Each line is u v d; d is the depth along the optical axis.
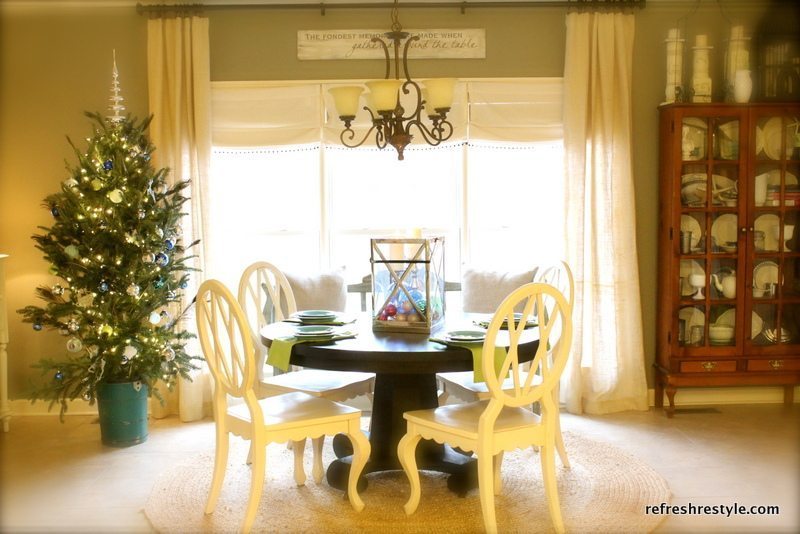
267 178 5.00
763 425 4.55
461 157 4.98
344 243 5.06
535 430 3.13
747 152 4.63
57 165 4.81
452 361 3.12
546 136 4.90
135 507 3.43
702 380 4.70
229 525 3.23
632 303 4.84
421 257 3.41
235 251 5.04
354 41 4.83
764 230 4.72
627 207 4.80
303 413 3.27
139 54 4.79
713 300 4.69
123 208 4.12
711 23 4.86
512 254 5.07
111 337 4.15
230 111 4.86
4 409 4.52
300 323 3.71
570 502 3.45
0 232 4.80
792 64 4.71
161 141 4.71
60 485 3.69
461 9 4.84
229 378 3.29
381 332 3.49
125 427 4.25
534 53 4.87
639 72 4.89
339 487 3.58
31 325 4.84
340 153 4.99
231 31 4.83
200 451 4.16
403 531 3.17
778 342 4.72
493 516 3.01
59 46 4.78
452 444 3.12
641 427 4.54
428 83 3.29
